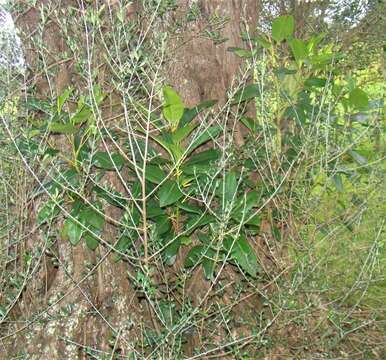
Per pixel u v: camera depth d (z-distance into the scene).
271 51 2.56
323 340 2.54
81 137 2.33
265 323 2.54
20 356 2.39
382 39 4.59
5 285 2.58
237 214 2.25
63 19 2.27
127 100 2.38
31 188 2.53
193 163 2.36
